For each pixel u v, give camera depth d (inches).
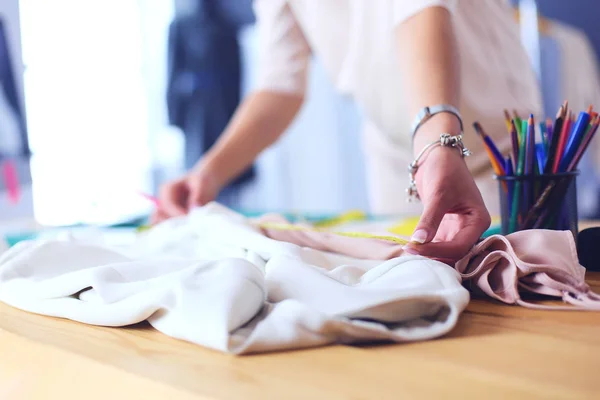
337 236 25.7
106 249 25.8
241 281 16.9
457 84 28.6
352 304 16.7
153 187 101.1
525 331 17.1
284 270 19.1
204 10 91.1
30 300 21.5
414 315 17.4
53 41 85.7
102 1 92.0
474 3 40.4
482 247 21.7
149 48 98.4
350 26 45.0
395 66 43.2
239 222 27.7
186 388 13.2
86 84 90.9
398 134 48.2
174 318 16.9
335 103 93.5
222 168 48.9
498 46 42.7
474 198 23.1
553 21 73.7
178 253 27.1
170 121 95.1
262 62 53.6
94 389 15.3
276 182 99.3
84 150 90.7
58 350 16.8
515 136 24.6
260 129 51.1
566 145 24.6
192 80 92.3
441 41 29.1
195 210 30.5
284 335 15.6
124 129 96.3
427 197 23.3
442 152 24.1
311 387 13.1
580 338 16.2
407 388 12.8
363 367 14.3
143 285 19.0
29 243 25.5
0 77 77.4
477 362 14.4
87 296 20.5
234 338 15.9
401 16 30.7
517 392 12.3
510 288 20.4
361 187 93.4
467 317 18.9
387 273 19.1
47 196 85.1
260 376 13.9
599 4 71.9
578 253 25.7
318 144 96.0
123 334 18.3
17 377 17.8
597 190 71.4
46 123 85.8
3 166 77.0
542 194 24.8
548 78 73.8
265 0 52.5
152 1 97.5
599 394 12.1
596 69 74.4
